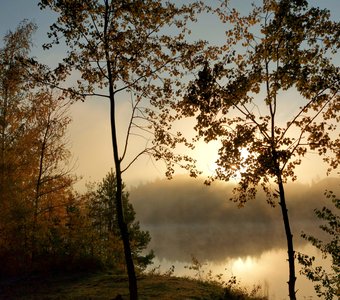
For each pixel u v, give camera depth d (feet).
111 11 46.29
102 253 73.46
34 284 57.88
